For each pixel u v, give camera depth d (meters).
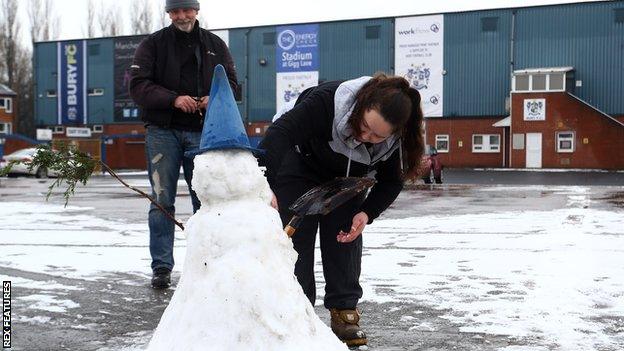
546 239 7.80
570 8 40.81
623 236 7.99
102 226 9.48
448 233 8.50
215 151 2.33
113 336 3.91
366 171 3.66
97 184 24.11
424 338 3.83
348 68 45.12
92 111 52.38
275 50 46.34
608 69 40.28
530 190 18.88
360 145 3.48
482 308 4.51
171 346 2.14
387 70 44.31
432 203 13.91
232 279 2.13
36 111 53.84
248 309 2.11
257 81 46.78
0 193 18.33
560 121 39.38
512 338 3.81
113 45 51.56
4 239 8.00
